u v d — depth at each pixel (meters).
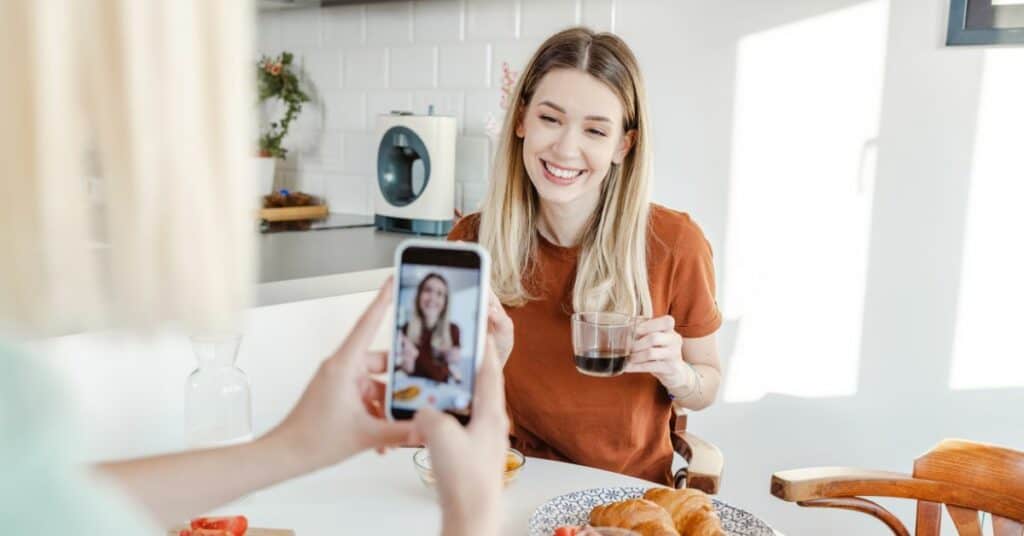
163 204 0.20
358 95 2.93
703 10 2.23
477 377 0.61
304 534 1.10
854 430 2.14
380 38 2.84
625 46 1.56
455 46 2.66
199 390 1.31
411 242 0.76
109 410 1.48
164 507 0.67
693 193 2.32
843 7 2.04
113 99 0.20
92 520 0.25
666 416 1.63
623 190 1.58
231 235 0.22
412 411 0.73
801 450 2.22
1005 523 1.35
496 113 2.59
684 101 2.30
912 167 2.00
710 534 1.08
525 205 1.64
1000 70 1.87
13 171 0.19
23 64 0.19
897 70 1.99
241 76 0.22
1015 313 1.92
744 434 2.30
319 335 1.98
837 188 2.10
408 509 1.19
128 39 0.19
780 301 2.21
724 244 2.28
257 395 1.85
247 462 0.69
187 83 0.20
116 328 0.21
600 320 1.34
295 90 3.02
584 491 1.21
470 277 0.74
